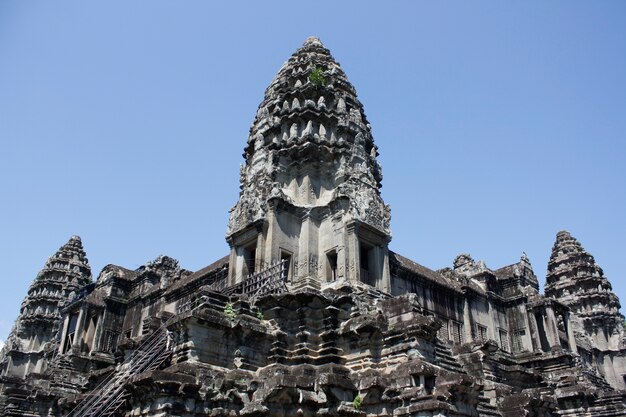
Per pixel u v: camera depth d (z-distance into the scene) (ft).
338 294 102.63
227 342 91.20
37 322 254.47
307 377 85.46
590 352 226.99
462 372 102.83
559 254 271.69
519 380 126.00
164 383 77.00
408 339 91.86
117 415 84.38
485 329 159.12
